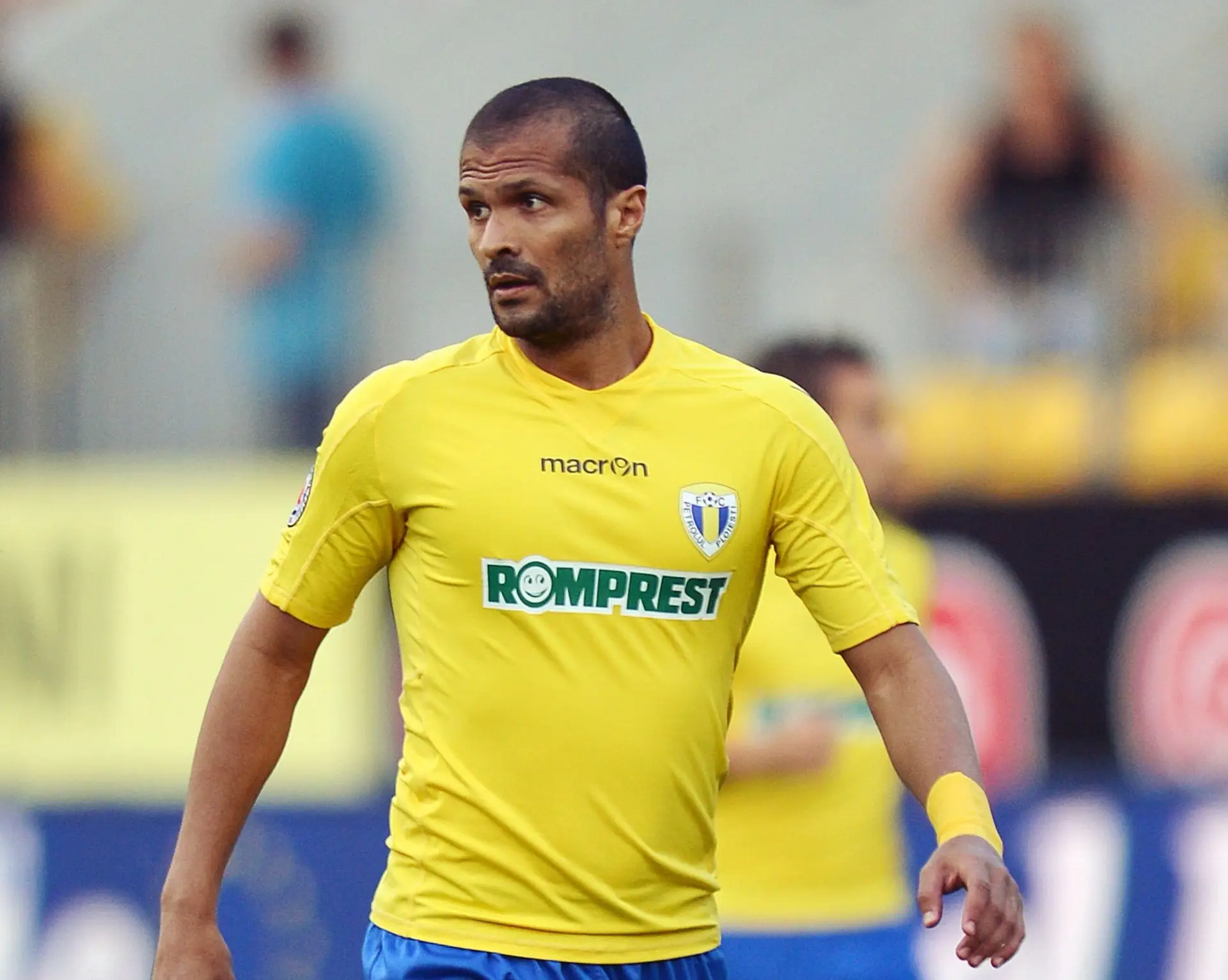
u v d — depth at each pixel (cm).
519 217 1070
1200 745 2606
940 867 1020
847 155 3541
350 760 2536
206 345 2712
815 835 1603
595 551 1076
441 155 3584
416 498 1086
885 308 2739
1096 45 3656
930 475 2670
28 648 2630
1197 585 2650
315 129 2681
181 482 2669
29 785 2595
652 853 1087
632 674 1078
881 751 1642
